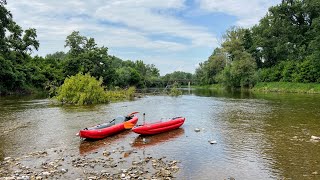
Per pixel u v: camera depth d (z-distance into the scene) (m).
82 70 83.12
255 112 32.44
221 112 32.94
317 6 82.81
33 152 16.50
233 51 94.50
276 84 79.00
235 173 13.05
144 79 125.88
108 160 14.95
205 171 13.29
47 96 62.03
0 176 12.50
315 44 67.50
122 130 22.34
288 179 12.30
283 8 87.88
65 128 23.59
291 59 84.19
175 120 22.97
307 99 47.44
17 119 27.97
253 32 104.62
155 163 14.39
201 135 20.83
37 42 88.00
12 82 68.31
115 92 57.56
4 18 55.50
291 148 17.02
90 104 43.03
